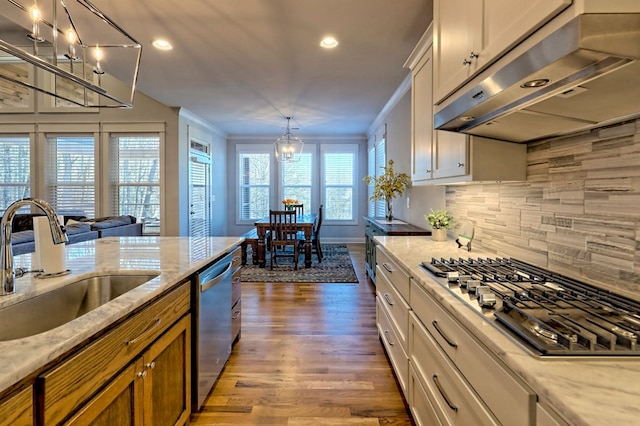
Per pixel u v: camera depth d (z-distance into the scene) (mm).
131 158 5707
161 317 1390
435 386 1349
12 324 1187
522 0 1000
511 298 1079
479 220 2258
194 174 6273
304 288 4254
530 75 904
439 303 1292
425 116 2369
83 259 1863
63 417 854
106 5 2379
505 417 827
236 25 2680
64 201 5785
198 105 5285
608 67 801
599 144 1283
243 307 3557
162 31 2777
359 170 8047
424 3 2377
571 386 654
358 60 3400
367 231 4961
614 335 804
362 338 2801
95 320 986
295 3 2375
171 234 5664
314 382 2145
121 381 1103
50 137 5766
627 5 739
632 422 550
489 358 908
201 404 1818
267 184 8117
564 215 1468
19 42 4566
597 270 1293
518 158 1727
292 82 4117
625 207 1169
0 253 1202
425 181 2404
